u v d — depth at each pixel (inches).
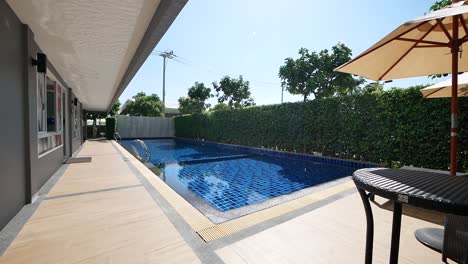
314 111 355.9
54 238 89.4
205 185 233.5
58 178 188.7
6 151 104.7
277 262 75.0
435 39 101.7
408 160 247.3
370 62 101.3
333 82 514.6
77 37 143.2
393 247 45.9
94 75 245.0
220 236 91.7
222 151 498.9
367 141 287.4
